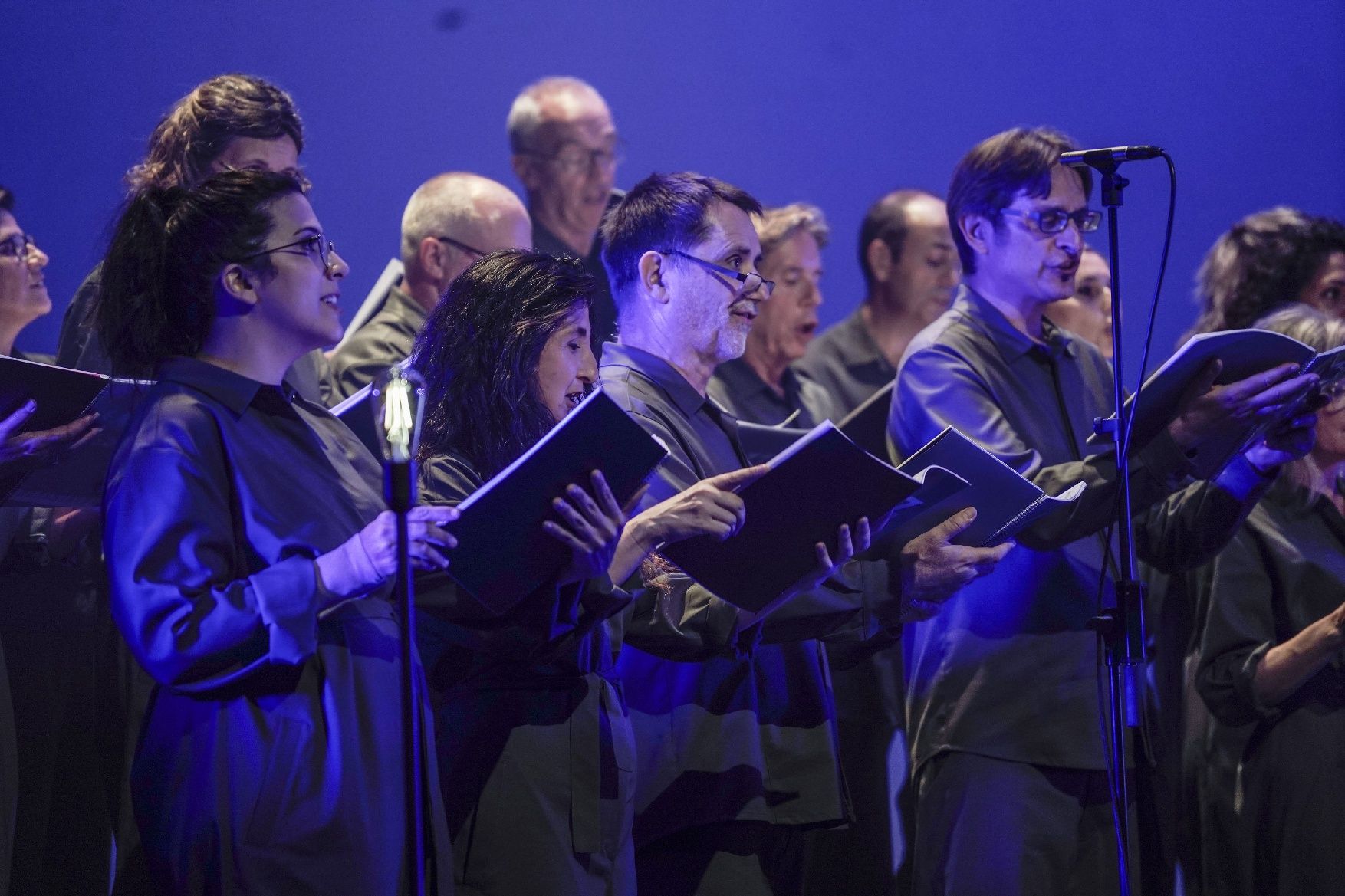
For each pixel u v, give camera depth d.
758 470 6.29
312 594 5.38
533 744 6.17
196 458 5.55
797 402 11.80
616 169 13.15
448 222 9.67
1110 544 8.23
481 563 5.74
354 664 5.66
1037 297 8.55
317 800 5.45
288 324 5.93
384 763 5.61
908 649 8.44
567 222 12.30
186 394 5.69
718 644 6.86
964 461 7.01
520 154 12.33
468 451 6.49
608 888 6.29
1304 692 8.42
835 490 6.37
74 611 8.45
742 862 7.00
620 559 6.30
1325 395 7.88
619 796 6.32
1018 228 8.48
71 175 11.70
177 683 5.39
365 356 9.59
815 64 14.34
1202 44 14.89
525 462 5.54
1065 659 7.84
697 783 6.97
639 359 7.53
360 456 6.30
